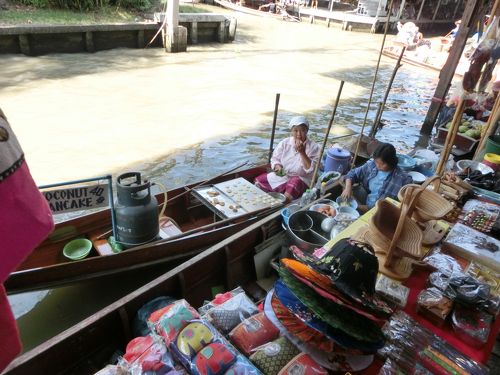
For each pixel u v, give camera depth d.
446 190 3.14
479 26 4.60
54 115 6.81
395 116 8.85
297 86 10.10
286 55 13.50
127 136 6.39
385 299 2.07
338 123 7.96
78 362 2.15
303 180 4.31
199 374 1.56
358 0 20.75
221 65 11.30
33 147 5.72
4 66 8.97
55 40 10.30
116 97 7.97
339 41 17.06
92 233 3.52
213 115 7.59
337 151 4.81
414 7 21.58
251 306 2.07
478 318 1.97
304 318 1.69
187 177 5.48
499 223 2.80
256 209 3.83
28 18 10.75
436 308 1.99
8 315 0.98
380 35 19.86
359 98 9.73
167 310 1.86
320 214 3.29
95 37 11.11
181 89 8.88
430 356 1.79
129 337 2.30
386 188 3.73
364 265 1.65
